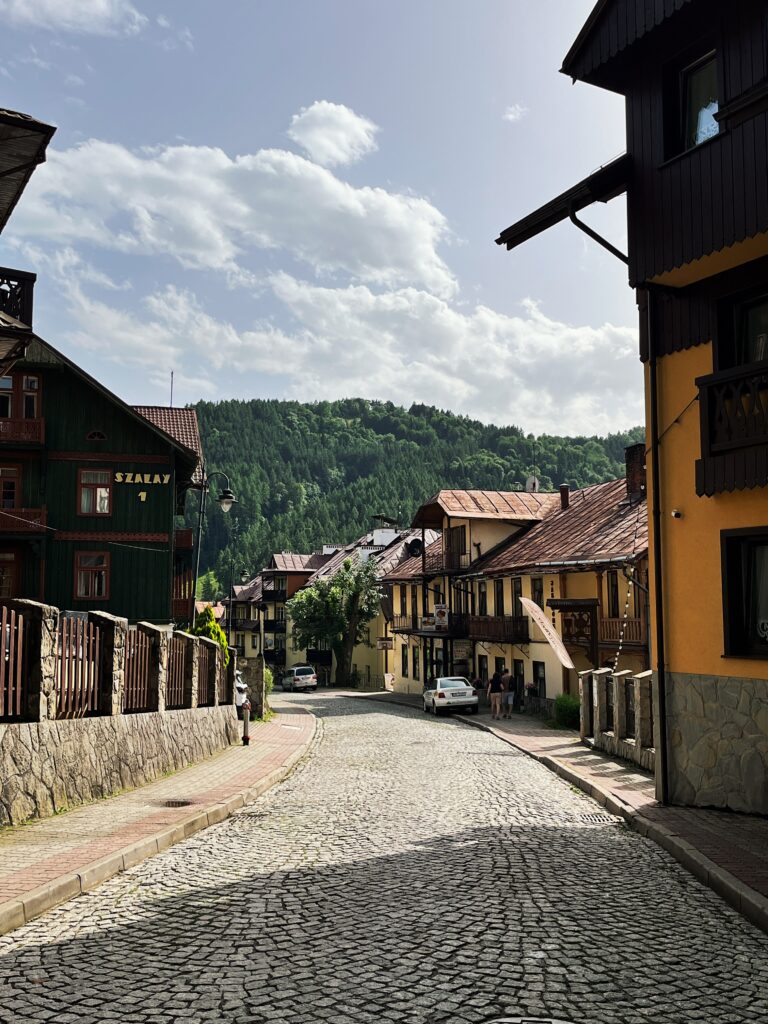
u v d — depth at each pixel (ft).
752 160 34.55
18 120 33.83
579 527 116.37
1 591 103.35
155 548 106.22
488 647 134.51
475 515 142.51
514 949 19.03
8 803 33.45
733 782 37.73
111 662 44.55
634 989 16.87
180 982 17.28
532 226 45.06
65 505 104.99
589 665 105.70
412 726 98.12
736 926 21.40
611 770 53.01
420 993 16.53
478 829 34.35
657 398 42.91
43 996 16.61
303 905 22.98
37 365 103.91
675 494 41.60
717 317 39.27
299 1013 15.66
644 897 24.03
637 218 40.93
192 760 59.88
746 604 38.32
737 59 35.96
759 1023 15.42
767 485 35.40
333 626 213.46
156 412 128.36
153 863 28.89
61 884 23.82
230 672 77.10
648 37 40.42
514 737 79.82
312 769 59.88
